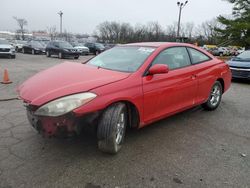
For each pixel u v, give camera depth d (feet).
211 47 148.97
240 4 102.06
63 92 10.55
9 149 12.15
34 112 10.57
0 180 9.82
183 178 10.42
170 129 15.43
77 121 10.50
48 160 11.30
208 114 18.57
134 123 12.98
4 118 16.30
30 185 9.60
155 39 227.40
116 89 11.48
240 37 96.53
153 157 11.95
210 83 17.98
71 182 9.87
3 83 28.60
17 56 79.30
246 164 11.69
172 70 14.80
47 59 71.46
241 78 34.09
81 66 14.07
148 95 12.91
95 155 11.82
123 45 16.53
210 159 12.00
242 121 17.35
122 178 10.25
